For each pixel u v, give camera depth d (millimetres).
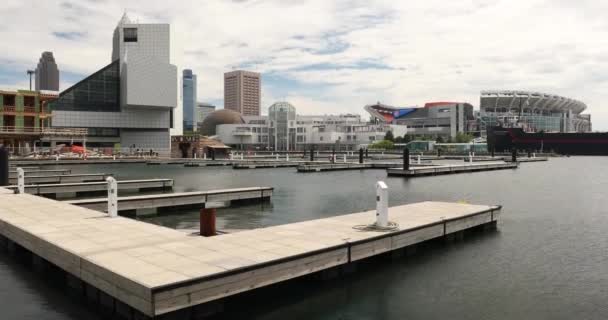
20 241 14938
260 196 29750
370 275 13133
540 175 57000
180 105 144375
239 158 102938
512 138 163750
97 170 64688
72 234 13922
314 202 29562
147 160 86688
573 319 10289
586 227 20594
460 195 34250
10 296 11539
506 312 10695
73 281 11930
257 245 12328
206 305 9844
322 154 160250
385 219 14648
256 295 11484
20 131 82750
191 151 112000
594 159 118438
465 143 188750
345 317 10352
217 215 24031
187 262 10539
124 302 9445
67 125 116500
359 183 44094
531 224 21328
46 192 31391
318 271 12195
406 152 54312
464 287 12281
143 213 24125
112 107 122688
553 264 14445
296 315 10391
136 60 117125
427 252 15656
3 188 28438
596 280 12961
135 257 11023
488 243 17109
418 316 10438
